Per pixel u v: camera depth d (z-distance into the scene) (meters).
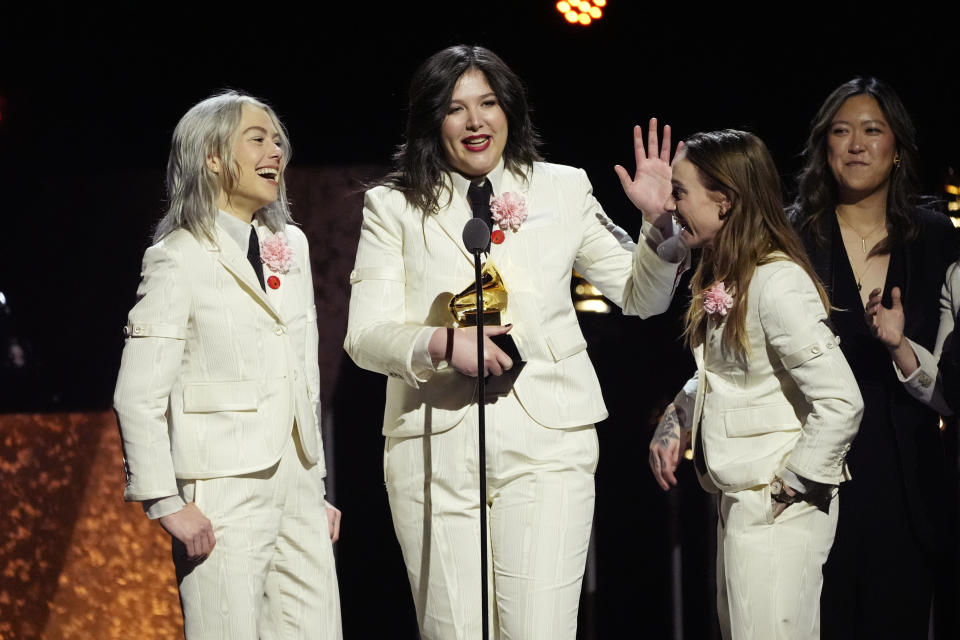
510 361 10.38
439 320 10.98
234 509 10.68
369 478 21.17
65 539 21.17
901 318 11.86
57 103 20.02
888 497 12.17
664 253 11.22
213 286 10.73
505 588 10.87
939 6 17.34
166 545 21.19
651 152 11.41
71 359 21.05
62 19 19.42
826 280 12.66
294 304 11.30
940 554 12.32
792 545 10.74
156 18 19.45
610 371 20.72
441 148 11.20
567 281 11.31
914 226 12.67
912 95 17.39
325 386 21.08
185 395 10.73
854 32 17.84
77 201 20.70
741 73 18.52
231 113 11.03
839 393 10.33
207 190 10.92
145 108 20.09
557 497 10.88
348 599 21.16
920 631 12.25
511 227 11.08
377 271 11.18
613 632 20.64
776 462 10.74
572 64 18.94
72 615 21.12
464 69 10.98
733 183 10.95
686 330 11.59
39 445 21.19
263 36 19.55
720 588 11.34
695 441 11.50
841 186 12.81
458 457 10.91
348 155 20.44
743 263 10.84
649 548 20.59
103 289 20.89
